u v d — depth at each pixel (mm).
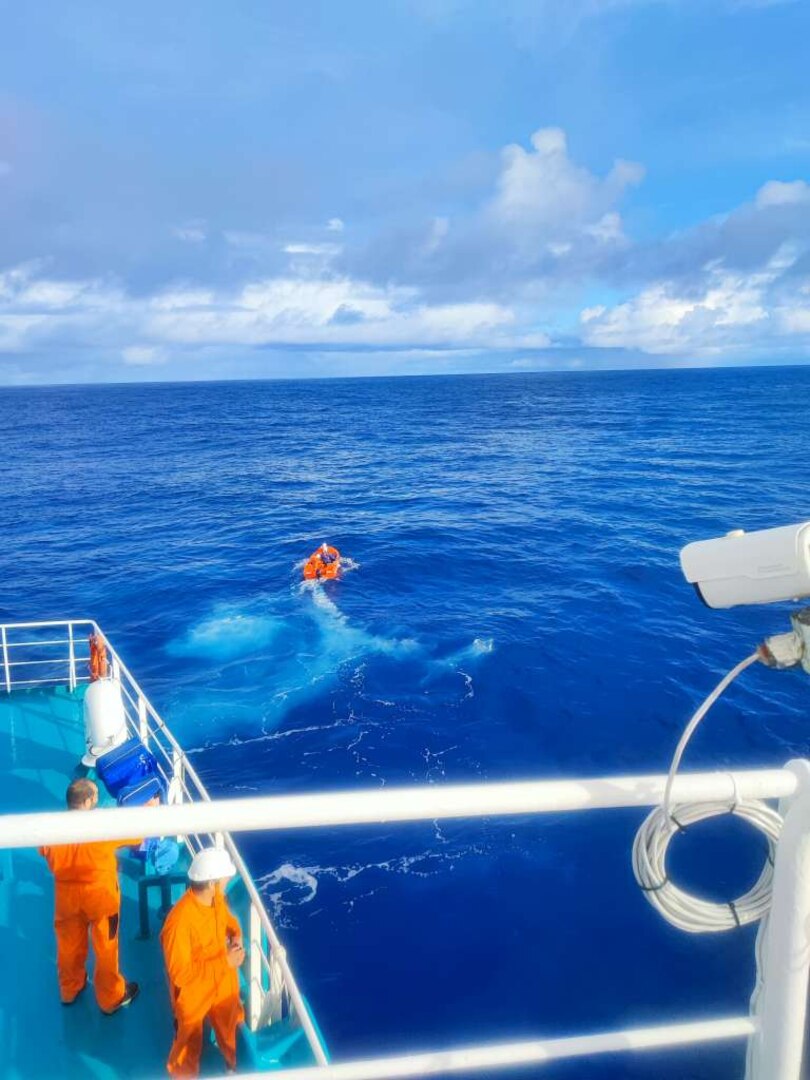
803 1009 2008
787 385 170375
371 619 21969
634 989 9406
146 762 7355
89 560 30469
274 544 32031
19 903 6734
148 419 109562
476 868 11422
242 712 16438
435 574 26812
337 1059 8602
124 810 1726
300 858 11672
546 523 34500
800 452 54906
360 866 11484
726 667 18062
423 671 18281
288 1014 5480
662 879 2186
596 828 12172
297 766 14406
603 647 19469
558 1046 2104
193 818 1720
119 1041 5457
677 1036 2102
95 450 69438
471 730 15469
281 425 94875
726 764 14125
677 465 50688
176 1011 4883
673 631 20500
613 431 75688
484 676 17812
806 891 1917
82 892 5277
